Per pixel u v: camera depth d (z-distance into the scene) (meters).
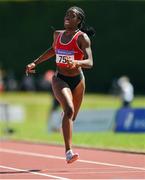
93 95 90.69
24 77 97.50
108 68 97.94
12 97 83.62
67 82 20.25
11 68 98.88
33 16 98.88
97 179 18.34
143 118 41.03
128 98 55.22
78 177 18.86
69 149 19.77
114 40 97.88
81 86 20.47
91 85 97.75
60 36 20.27
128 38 97.62
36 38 98.81
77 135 39.41
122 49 97.88
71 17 20.19
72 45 20.02
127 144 32.12
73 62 19.30
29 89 94.50
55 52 20.52
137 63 97.81
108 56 97.81
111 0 97.25
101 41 97.75
